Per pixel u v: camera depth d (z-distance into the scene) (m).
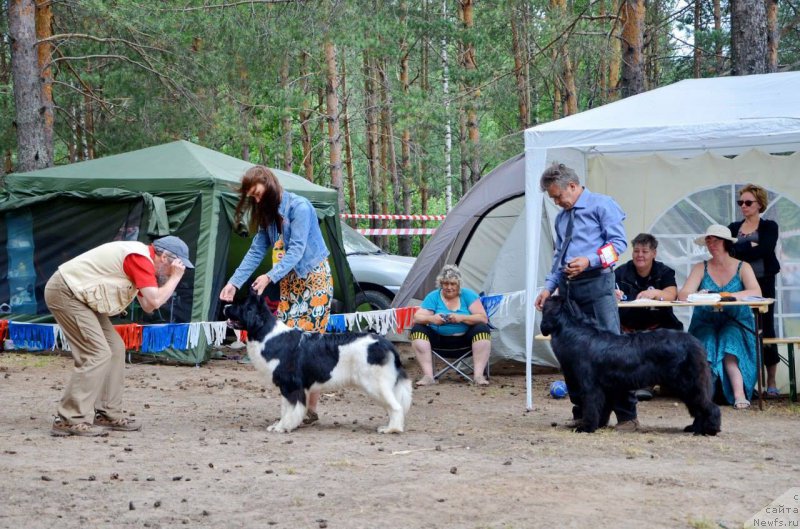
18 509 4.05
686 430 6.18
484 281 10.82
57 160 26.00
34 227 10.38
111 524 3.83
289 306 6.42
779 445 5.69
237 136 16.81
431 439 5.89
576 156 9.36
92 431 5.90
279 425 6.14
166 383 8.66
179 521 3.86
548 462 5.07
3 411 6.88
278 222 6.29
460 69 20.64
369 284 12.19
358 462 5.07
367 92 27.59
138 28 15.11
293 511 4.00
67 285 5.77
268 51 16.03
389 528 3.74
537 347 9.68
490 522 3.80
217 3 16.19
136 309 10.03
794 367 7.85
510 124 28.44
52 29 16.75
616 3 23.02
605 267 6.17
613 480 4.55
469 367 9.95
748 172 9.02
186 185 10.08
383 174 30.02
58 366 9.65
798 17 23.78
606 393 6.12
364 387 6.08
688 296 7.48
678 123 7.14
